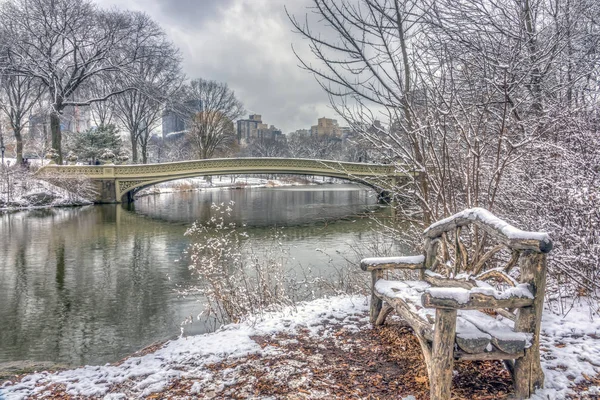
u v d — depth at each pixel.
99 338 6.18
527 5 4.14
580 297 3.72
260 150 72.19
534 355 2.27
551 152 4.23
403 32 3.82
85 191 27.23
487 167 4.49
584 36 4.74
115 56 32.88
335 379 2.71
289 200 31.30
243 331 3.83
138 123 42.66
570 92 4.79
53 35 30.48
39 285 9.23
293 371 2.89
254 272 7.55
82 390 3.04
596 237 3.57
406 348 3.09
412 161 4.02
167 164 28.12
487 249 4.51
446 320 2.13
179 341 3.92
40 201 24.64
